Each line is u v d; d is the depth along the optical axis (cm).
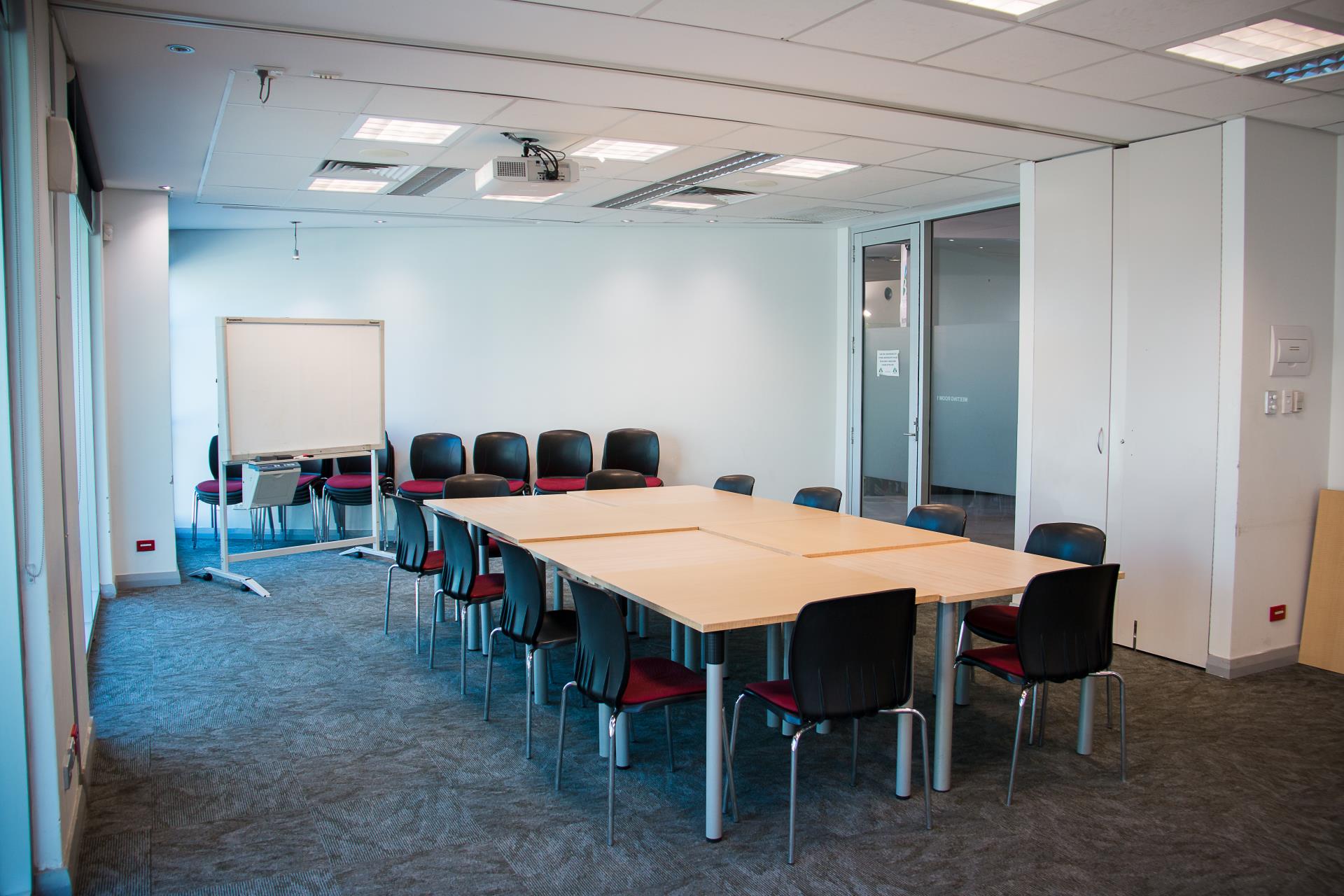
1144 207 500
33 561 253
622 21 329
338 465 818
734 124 470
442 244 826
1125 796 330
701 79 396
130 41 341
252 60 365
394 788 334
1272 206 466
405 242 823
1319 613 487
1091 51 362
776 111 446
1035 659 321
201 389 827
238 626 547
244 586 639
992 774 349
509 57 364
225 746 371
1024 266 568
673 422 861
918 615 591
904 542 412
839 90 413
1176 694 442
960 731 394
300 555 758
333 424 689
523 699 430
